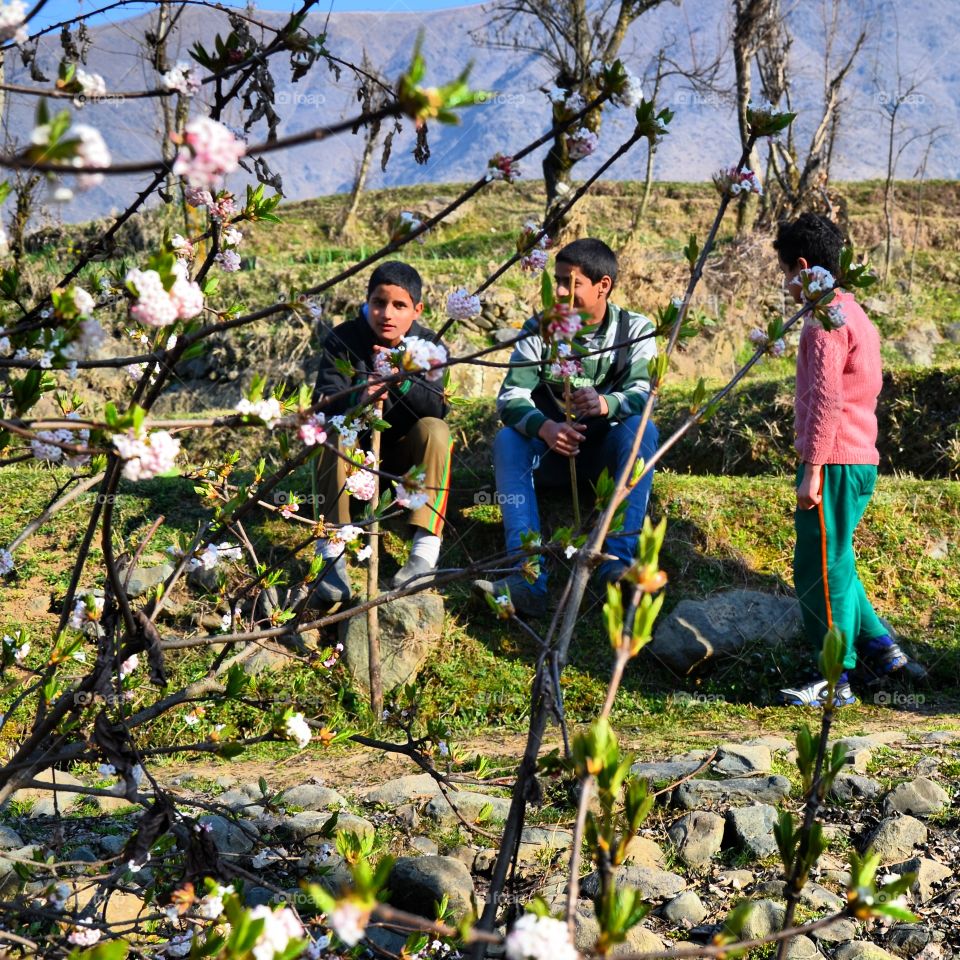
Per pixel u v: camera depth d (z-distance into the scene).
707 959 2.37
